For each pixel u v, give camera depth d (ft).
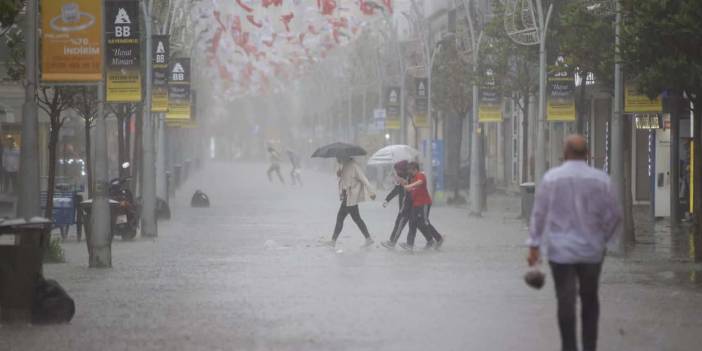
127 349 79.92
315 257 155.22
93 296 110.83
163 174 280.31
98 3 128.98
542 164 219.00
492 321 92.22
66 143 320.29
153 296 110.83
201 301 106.63
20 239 92.58
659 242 174.81
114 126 382.22
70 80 129.18
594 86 267.59
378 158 257.75
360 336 84.69
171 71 263.90
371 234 201.26
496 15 252.01
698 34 131.54
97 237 140.26
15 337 85.61
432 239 166.20
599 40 175.32
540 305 102.53
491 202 330.34
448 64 326.24
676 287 115.65
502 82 257.14
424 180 165.17
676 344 80.28
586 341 70.59
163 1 256.73
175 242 183.73
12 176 288.10
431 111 333.21
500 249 166.61
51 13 128.98
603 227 69.92
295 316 95.81
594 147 305.12
